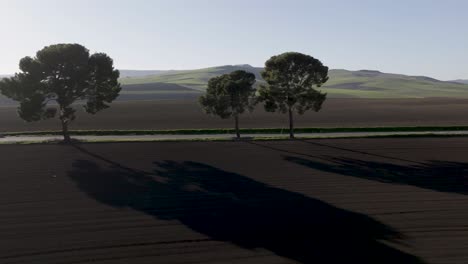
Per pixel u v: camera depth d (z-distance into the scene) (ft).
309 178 118.21
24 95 166.81
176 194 104.37
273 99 176.45
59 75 169.89
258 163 134.10
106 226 84.43
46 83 168.76
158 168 127.95
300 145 160.15
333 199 100.73
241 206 96.27
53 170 125.59
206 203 98.17
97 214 90.94
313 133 198.90
